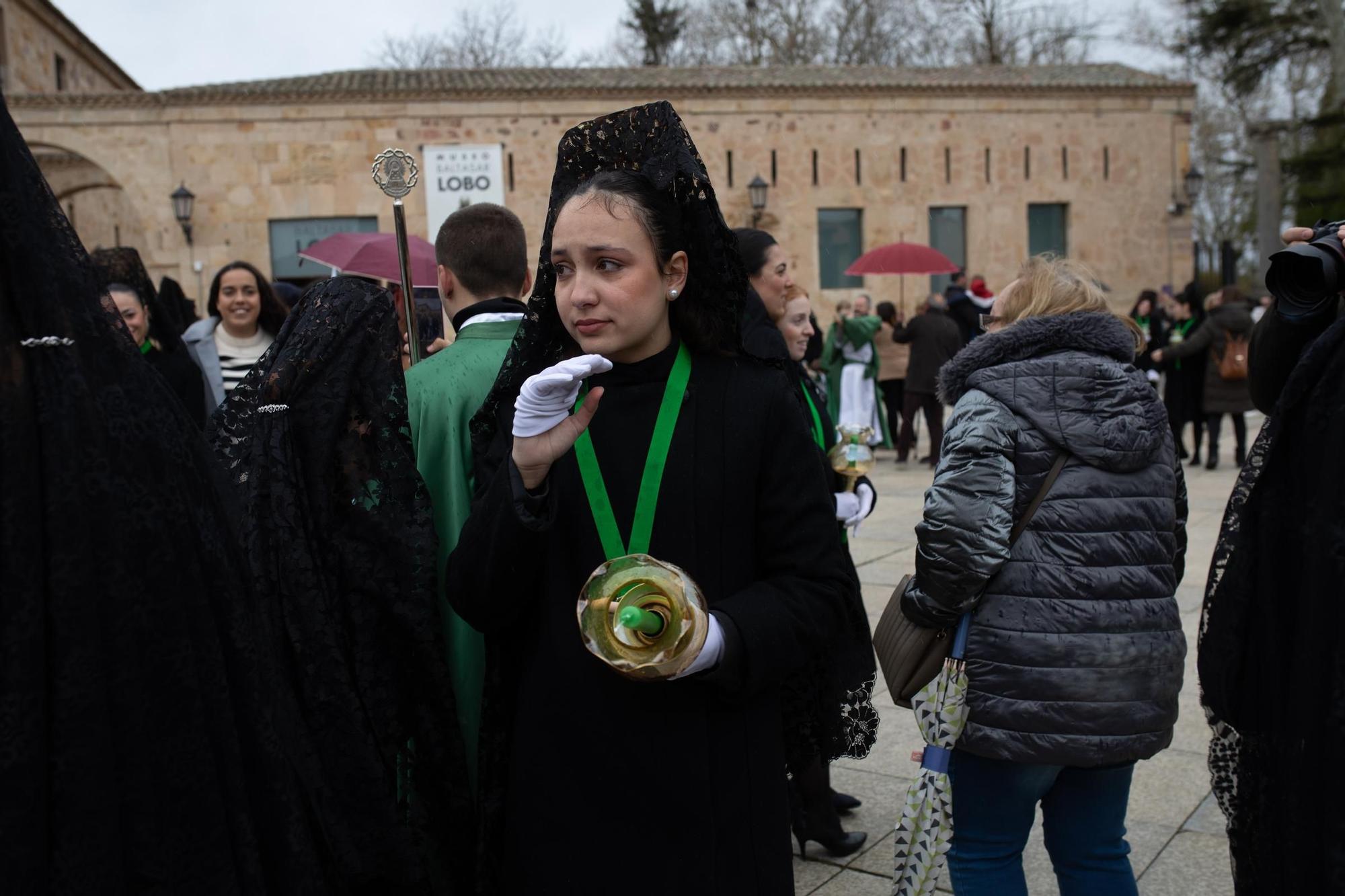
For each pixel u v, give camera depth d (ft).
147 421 4.76
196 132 69.15
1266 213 49.57
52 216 4.58
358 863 6.23
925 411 39.68
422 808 6.68
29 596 4.16
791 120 75.77
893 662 7.52
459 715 7.00
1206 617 6.42
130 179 68.80
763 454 5.67
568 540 5.56
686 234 5.65
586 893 5.33
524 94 71.97
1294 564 5.82
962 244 79.46
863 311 43.04
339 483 6.73
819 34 124.47
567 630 5.47
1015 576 6.99
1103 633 6.88
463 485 7.27
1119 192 79.77
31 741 4.08
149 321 14.55
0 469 4.19
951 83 77.41
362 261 16.83
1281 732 5.87
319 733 6.32
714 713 5.44
